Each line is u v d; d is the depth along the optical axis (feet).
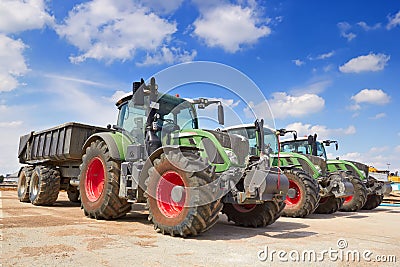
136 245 12.45
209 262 10.32
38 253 10.81
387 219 24.88
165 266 9.70
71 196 31.35
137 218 20.53
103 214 18.95
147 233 15.08
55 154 26.84
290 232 17.15
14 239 12.83
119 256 10.71
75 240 13.02
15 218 18.85
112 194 18.71
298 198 25.59
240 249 12.34
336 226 20.20
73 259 10.20
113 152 18.85
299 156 30.81
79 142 25.77
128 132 19.97
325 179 28.76
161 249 11.88
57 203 30.27
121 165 18.17
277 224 20.59
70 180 27.81
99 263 9.84
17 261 9.82
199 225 13.73
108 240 13.21
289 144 38.96
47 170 28.09
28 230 14.88
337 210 30.12
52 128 27.99
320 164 31.71
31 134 31.35
